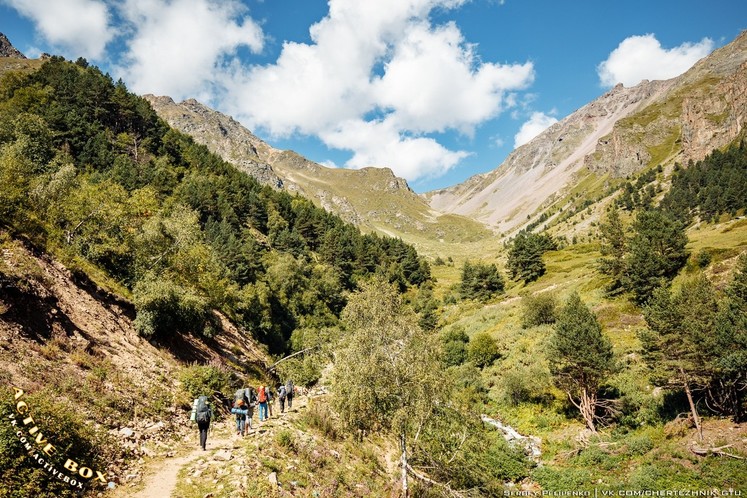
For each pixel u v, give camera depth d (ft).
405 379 67.92
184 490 40.37
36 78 377.09
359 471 67.72
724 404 96.07
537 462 103.40
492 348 174.19
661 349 98.89
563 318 123.03
